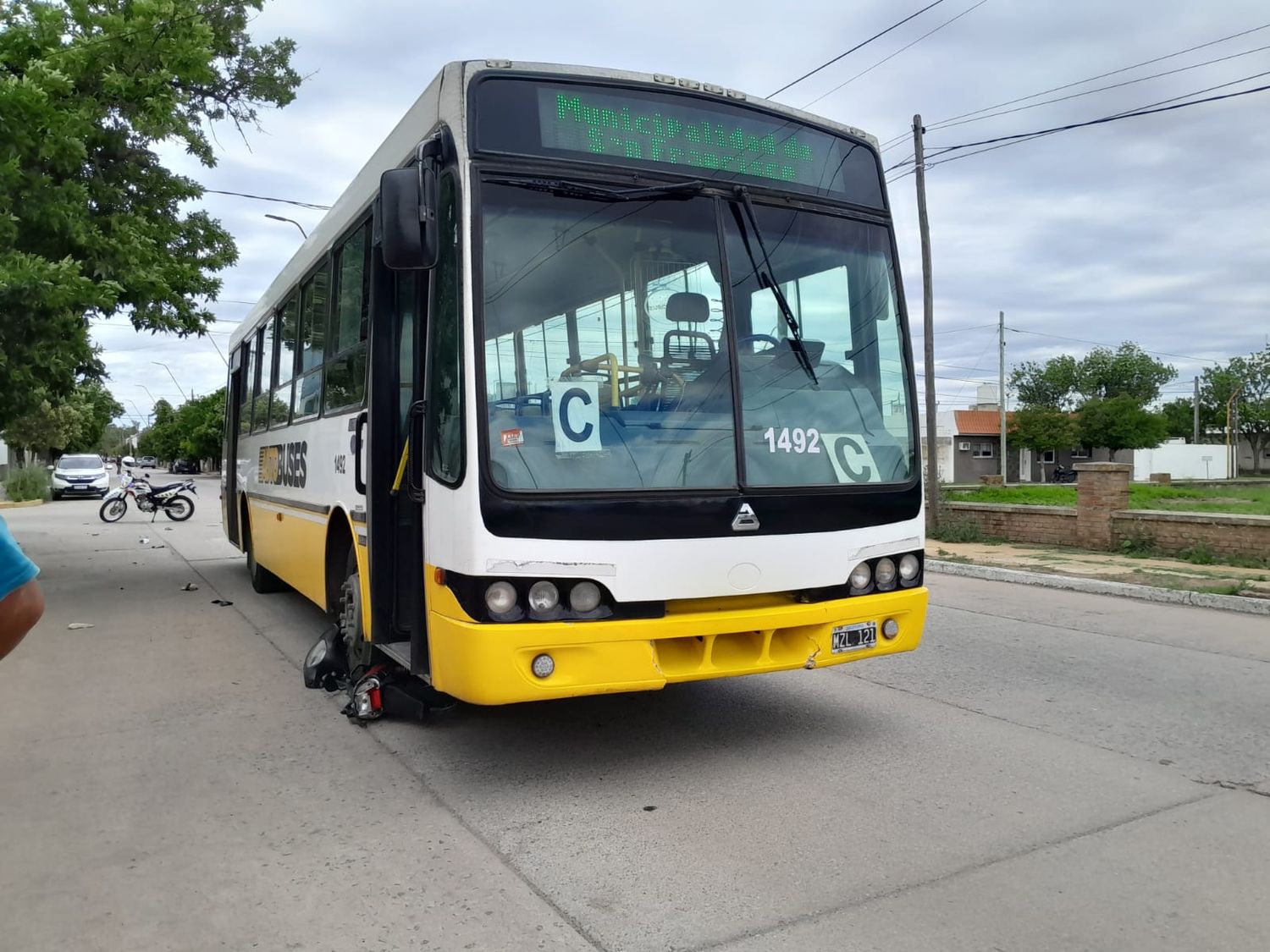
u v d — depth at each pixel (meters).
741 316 4.98
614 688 4.41
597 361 4.61
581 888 3.70
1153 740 5.53
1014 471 74.12
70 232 10.66
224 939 3.35
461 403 4.39
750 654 4.76
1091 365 81.81
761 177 5.19
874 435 5.30
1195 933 3.33
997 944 3.26
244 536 11.93
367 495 5.51
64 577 13.06
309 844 4.15
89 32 11.04
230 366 13.09
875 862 3.90
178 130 11.70
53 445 54.06
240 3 13.88
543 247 4.59
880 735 5.59
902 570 5.29
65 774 5.08
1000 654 7.86
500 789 4.78
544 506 4.34
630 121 4.88
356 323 6.21
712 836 4.17
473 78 4.59
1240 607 10.12
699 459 4.70
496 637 4.23
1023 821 4.32
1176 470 70.44
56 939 3.36
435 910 3.54
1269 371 79.88
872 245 5.55
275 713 6.23
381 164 5.72
